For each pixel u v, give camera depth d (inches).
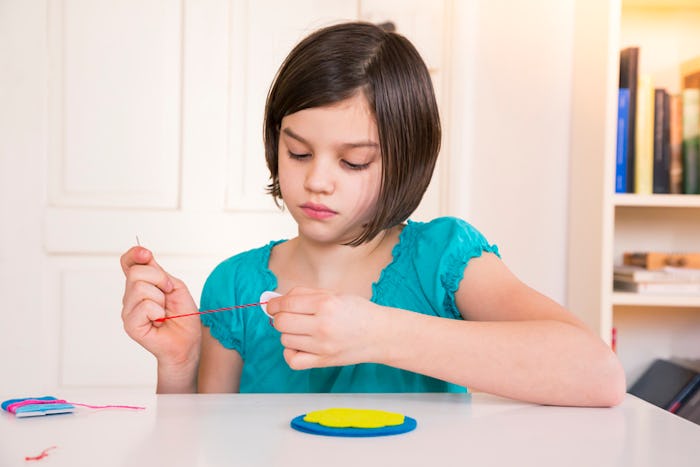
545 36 86.2
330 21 83.9
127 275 36.4
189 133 84.5
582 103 83.4
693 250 88.1
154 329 35.6
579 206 83.2
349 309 29.3
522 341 30.2
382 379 38.0
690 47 87.4
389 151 33.0
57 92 83.7
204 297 42.6
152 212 84.3
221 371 40.9
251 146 85.1
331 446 23.0
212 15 84.4
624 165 79.3
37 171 83.7
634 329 89.0
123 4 83.9
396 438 24.0
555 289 86.7
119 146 84.3
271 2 84.7
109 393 31.1
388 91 32.6
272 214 85.2
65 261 84.0
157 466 20.9
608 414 28.3
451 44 85.0
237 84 84.9
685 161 79.3
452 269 37.6
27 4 83.0
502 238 86.5
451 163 85.3
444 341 29.9
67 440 23.5
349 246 38.0
